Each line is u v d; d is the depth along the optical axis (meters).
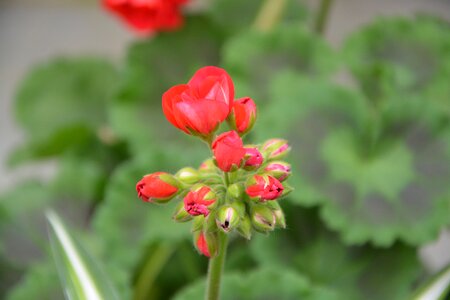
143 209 0.71
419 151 0.69
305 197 0.67
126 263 0.70
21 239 0.72
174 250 0.74
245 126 0.51
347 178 0.68
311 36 0.77
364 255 0.69
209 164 0.53
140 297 0.72
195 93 0.51
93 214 0.75
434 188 0.68
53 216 0.56
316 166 0.69
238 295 0.65
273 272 0.65
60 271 0.55
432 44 0.76
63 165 0.77
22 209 0.73
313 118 0.70
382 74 0.73
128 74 0.81
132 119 0.79
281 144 0.52
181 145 0.77
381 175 0.69
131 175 0.71
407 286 0.67
